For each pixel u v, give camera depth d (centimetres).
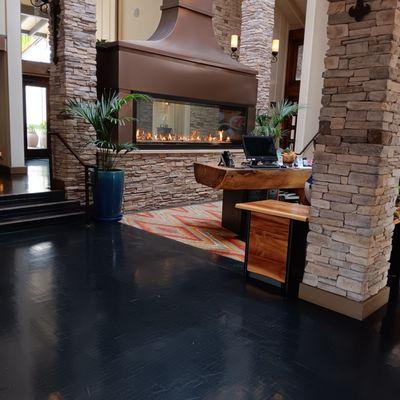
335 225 322
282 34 1205
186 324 298
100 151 591
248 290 364
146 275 391
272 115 827
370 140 298
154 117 661
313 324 305
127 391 220
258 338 282
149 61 622
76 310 313
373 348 274
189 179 727
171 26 690
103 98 568
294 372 244
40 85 1036
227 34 1002
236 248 488
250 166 537
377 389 231
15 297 332
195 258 446
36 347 260
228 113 781
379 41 289
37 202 576
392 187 324
